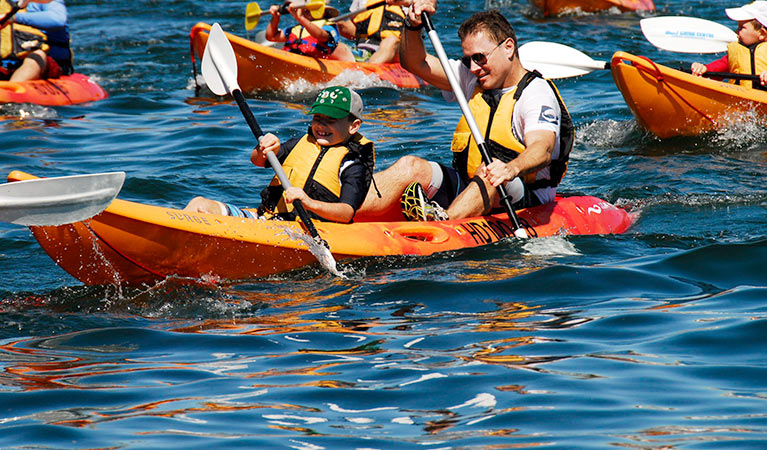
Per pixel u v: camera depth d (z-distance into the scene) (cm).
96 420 1105
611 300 1508
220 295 1589
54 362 1298
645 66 2784
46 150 2806
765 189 2300
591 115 3216
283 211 1773
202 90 3762
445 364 1253
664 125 2892
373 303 1524
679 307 1462
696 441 1023
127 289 1628
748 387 1162
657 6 5384
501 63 1895
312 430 1073
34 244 1919
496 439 1040
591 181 2455
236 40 3619
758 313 1411
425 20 1980
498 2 5488
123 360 1305
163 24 5141
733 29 4712
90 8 5625
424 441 1042
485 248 1798
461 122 1984
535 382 1189
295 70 3716
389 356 1288
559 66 2669
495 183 1733
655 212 2108
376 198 1892
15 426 1091
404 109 3444
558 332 1366
